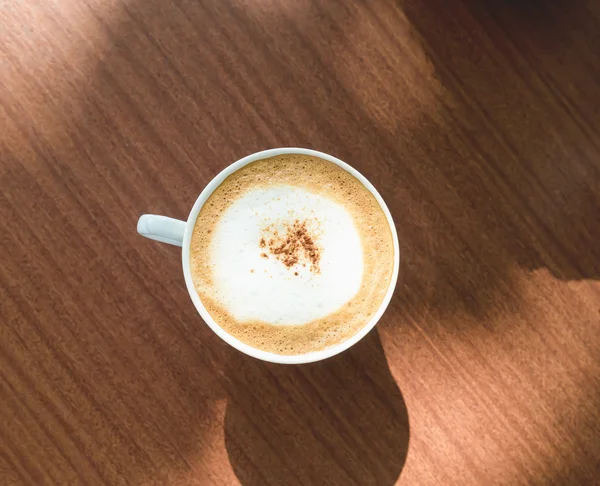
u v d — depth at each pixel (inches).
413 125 12.1
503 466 12.0
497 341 12.1
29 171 12.0
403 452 12.0
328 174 10.6
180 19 12.0
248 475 12.0
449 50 12.1
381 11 12.1
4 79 12.0
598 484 12.0
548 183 12.1
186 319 12.0
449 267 12.1
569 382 12.1
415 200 12.1
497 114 12.0
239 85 12.1
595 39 12.1
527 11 12.0
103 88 12.0
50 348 11.9
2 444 11.9
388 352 12.1
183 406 12.0
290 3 12.1
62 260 12.0
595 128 12.1
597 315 12.1
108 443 11.9
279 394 12.0
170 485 11.9
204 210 10.5
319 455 12.0
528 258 12.0
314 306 10.4
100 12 12.0
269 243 10.5
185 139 12.0
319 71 12.1
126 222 12.0
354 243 10.5
